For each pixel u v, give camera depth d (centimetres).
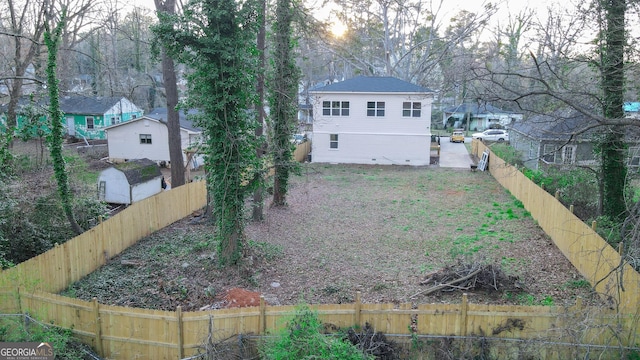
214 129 1390
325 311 967
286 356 865
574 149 2242
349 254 1600
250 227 1908
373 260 1538
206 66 1305
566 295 1227
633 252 977
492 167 3092
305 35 2406
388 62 4638
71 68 4038
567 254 1479
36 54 2475
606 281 1172
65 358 954
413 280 1357
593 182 2017
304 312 920
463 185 2778
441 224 1955
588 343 937
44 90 2366
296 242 1736
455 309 952
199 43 1299
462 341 953
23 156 2545
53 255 1259
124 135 3462
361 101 3553
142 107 5416
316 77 7212
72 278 1340
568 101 1232
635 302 1028
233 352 951
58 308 1024
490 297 1221
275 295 1280
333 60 5119
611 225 1548
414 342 955
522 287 1244
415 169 3397
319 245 1700
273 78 2053
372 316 969
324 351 863
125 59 5003
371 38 5106
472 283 1254
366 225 1961
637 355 919
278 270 1461
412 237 1781
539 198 1877
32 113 1953
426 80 4988
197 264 1480
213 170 1425
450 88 2105
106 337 1002
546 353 936
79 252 1370
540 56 1675
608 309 977
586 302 1169
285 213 2152
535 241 1670
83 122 4412
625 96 1888
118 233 1582
